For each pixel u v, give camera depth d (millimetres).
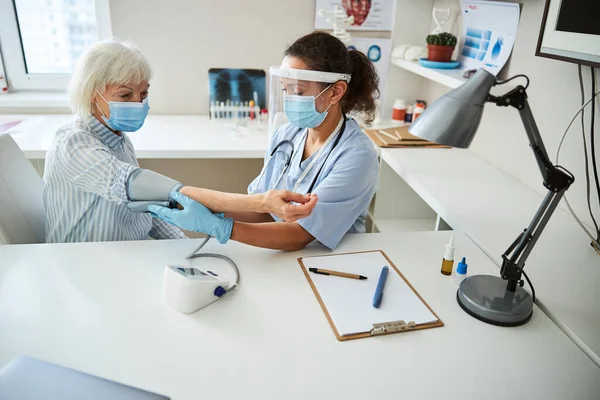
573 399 847
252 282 1142
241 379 854
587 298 1101
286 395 824
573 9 1298
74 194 1383
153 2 2312
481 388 860
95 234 1426
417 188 1729
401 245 1348
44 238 1541
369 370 889
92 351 905
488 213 1509
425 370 895
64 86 2557
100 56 1311
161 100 2514
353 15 2475
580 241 1369
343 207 1310
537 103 1689
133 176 1251
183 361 890
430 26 2527
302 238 1281
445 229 1624
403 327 994
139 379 844
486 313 1029
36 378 820
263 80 2537
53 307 1022
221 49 2457
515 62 1789
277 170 1598
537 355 946
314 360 906
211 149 2045
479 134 2049
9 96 2453
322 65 1305
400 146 2121
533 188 1718
